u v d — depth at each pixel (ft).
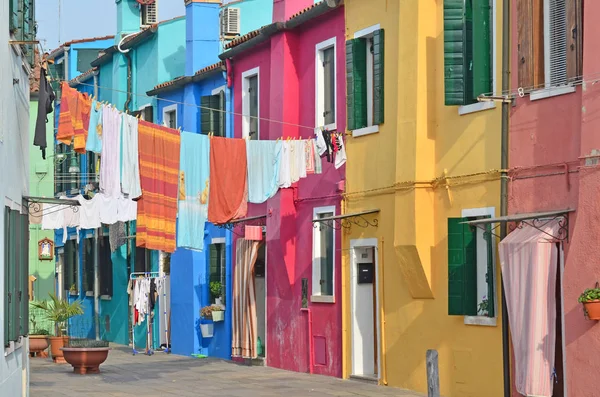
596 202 49.88
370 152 71.15
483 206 58.70
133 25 123.03
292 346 81.61
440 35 63.57
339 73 75.56
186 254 99.66
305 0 84.64
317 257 78.54
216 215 66.95
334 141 70.18
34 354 104.99
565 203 52.65
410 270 64.39
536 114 54.90
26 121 65.21
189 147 65.46
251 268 87.20
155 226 63.16
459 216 61.00
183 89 102.17
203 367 86.48
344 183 74.28
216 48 101.50
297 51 81.71
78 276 135.64
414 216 63.46
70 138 55.83
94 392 69.46
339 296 75.36
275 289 84.12
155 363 91.56
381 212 69.67
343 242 74.59
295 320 81.15
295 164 69.21
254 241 87.20
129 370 85.30
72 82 134.10
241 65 91.40
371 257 72.84
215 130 96.32
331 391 67.00
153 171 62.90
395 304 67.92
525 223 54.95
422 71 63.87
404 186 64.39
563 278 51.98
